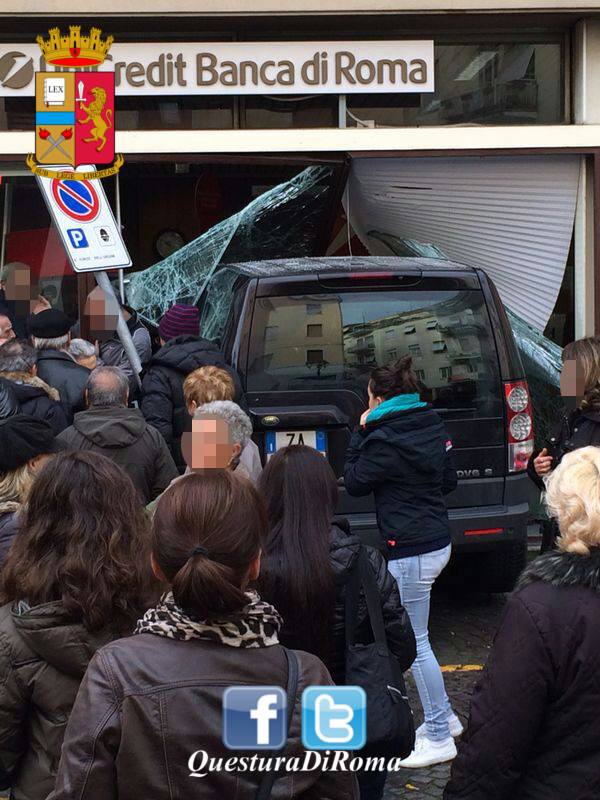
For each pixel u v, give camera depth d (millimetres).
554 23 8133
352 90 8000
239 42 7922
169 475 4535
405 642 2982
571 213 8266
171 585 1845
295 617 2756
